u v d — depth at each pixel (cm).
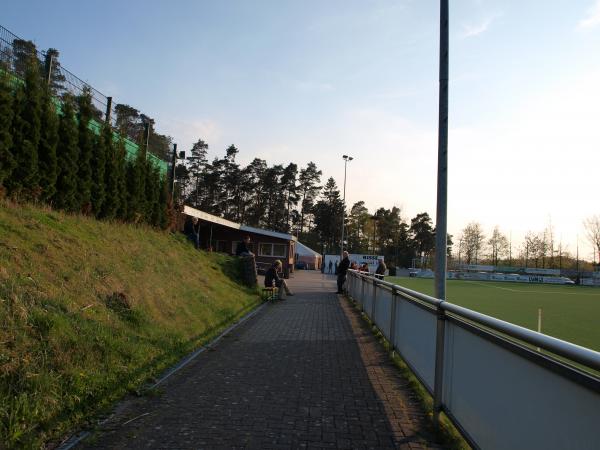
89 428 412
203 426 434
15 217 805
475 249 9362
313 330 1010
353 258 5700
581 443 220
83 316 591
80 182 1148
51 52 1225
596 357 205
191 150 7881
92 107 1258
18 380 412
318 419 464
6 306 495
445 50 683
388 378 626
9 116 908
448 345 427
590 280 6500
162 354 646
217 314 1027
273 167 8525
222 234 3869
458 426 388
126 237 1179
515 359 290
